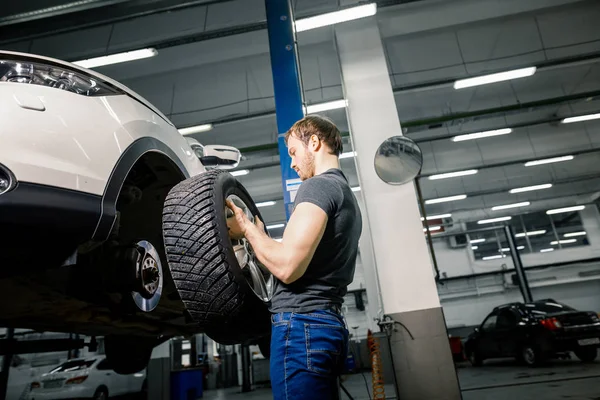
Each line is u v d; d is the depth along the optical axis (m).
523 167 10.73
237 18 6.04
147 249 1.42
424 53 7.09
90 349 2.65
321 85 7.45
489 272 13.59
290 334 0.87
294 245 0.84
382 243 3.88
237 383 11.79
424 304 3.63
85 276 1.31
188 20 6.08
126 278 1.30
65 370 5.91
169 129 1.67
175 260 1.08
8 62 1.13
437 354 3.48
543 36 6.97
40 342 2.37
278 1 3.58
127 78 6.85
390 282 3.75
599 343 5.68
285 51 3.41
